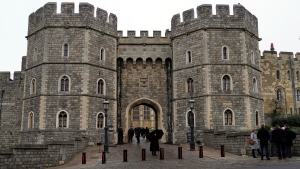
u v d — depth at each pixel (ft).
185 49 97.14
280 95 133.18
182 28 98.73
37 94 91.09
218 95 89.40
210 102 88.69
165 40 108.27
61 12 93.86
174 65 99.66
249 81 92.48
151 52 107.45
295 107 132.46
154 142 65.62
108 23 100.32
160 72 107.65
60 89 90.38
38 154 59.93
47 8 94.07
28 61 98.48
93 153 71.77
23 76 113.80
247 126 88.89
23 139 92.68
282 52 136.36
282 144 53.01
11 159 57.36
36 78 93.25
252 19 100.37
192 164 51.67
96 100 92.79
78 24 93.15
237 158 58.13
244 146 63.57
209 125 87.61
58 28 93.09
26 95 96.17
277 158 54.75
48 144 61.21
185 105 94.43
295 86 134.72
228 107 89.15
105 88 96.32
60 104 89.30
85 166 53.98
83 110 88.99
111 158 63.46
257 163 49.11
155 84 106.83
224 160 55.52
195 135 90.07
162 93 106.42
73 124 88.38
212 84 89.92
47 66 91.15
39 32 95.71
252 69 95.45
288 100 132.87
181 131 94.27
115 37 102.12
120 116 104.12
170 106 105.09
